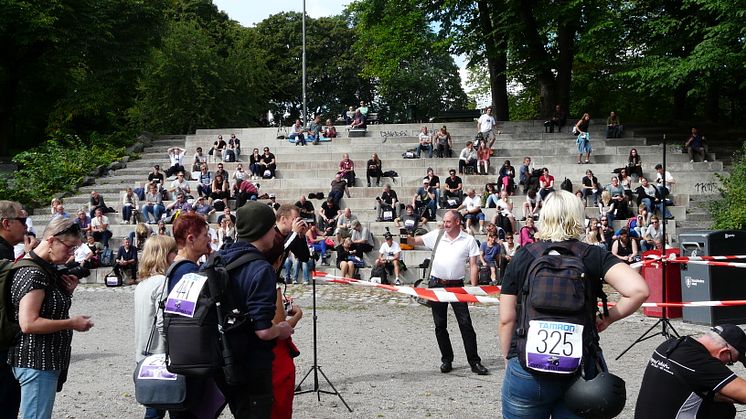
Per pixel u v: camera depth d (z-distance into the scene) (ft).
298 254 19.65
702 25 99.86
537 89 147.02
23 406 16.35
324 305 53.62
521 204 83.46
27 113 121.90
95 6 114.21
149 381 15.51
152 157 110.22
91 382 29.37
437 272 30.30
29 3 103.71
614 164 94.73
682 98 126.11
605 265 13.76
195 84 163.94
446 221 30.35
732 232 42.91
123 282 68.80
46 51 112.98
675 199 84.79
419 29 129.29
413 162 99.14
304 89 141.28
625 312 13.47
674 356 16.12
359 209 85.92
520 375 13.64
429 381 28.86
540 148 103.96
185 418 16.37
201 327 14.43
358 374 30.25
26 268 16.35
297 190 92.48
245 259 14.93
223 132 116.37
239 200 82.94
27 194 92.17
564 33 117.08
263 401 15.01
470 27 122.21
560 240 14.12
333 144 110.93
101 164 104.01
